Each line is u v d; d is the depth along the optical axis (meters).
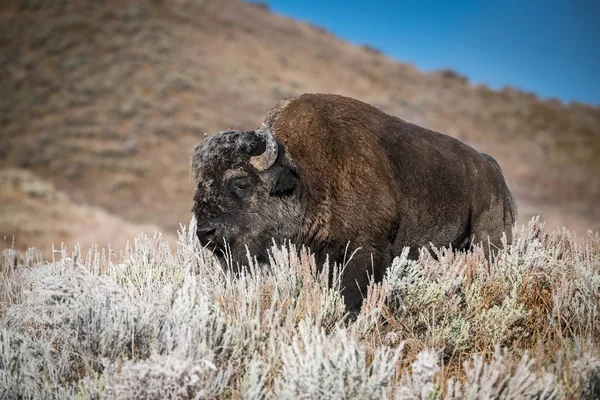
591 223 130.50
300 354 13.30
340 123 22.41
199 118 153.75
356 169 21.72
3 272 23.08
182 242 22.91
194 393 12.79
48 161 126.38
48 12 177.38
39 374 13.55
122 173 127.19
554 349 16.09
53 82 152.75
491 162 28.09
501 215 26.61
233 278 20.25
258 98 173.75
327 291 17.89
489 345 17.39
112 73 161.25
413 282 19.11
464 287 19.33
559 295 18.38
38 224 77.56
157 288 18.30
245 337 15.26
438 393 13.05
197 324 14.52
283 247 19.31
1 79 149.88
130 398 12.57
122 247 74.19
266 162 20.41
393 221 22.08
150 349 14.51
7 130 134.12
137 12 192.25
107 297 16.19
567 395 13.47
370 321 17.05
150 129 143.88
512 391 12.81
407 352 17.03
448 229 24.45
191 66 176.62
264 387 13.88
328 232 21.59
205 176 20.48
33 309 16.19
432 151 24.34
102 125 142.00
